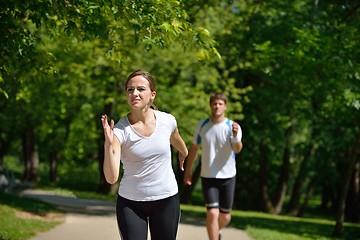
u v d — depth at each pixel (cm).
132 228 459
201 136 798
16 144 4809
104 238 938
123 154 460
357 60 1308
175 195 475
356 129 2122
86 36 688
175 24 616
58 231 981
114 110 2377
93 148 3488
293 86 1834
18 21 700
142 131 458
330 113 1662
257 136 2462
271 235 1186
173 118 482
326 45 1290
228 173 796
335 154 2739
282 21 1647
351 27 1294
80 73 1930
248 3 1878
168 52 1998
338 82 1355
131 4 614
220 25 1945
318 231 1581
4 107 2834
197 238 1023
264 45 1413
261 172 2856
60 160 4219
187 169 823
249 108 2402
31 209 1219
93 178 4247
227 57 2050
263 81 2242
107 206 1600
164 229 469
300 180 2931
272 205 2878
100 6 617
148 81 458
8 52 716
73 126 3009
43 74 798
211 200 794
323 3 1468
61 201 1661
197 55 693
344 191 1541
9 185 2170
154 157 460
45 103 2547
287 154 2852
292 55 1370
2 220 1009
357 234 1551
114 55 802
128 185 466
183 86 2264
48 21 706
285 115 2284
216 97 787
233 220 1577
